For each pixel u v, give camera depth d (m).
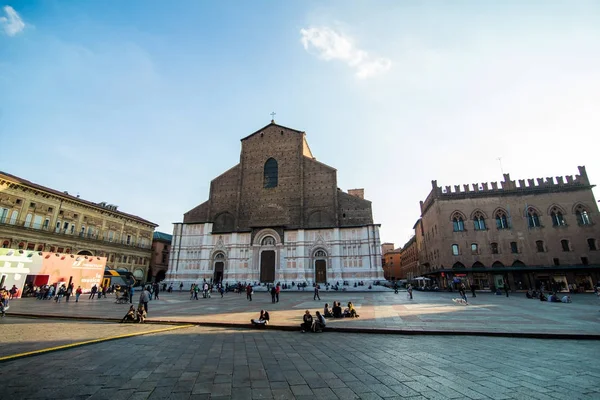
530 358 10.26
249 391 7.20
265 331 15.79
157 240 78.94
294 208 59.59
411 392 7.14
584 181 51.59
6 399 6.57
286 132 65.44
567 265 48.19
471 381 7.90
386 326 16.11
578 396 6.89
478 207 54.28
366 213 56.72
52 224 51.78
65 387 7.34
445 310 23.14
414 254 92.50
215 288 55.25
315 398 6.78
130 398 6.72
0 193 44.66
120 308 25.23
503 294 42.56
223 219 62.75
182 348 11.61
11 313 21.45
